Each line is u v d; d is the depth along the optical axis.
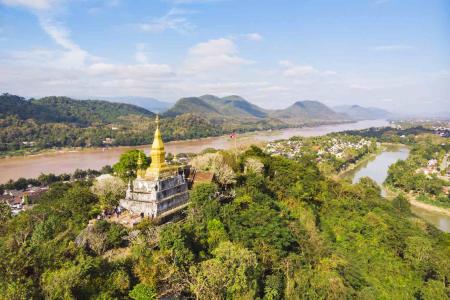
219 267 52.56
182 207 78.38
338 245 93.06
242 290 53.31
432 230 112.19
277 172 117.69
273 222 73.69
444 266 84.50
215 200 77.06
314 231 87.56
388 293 75.94
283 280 66.31
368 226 98.44
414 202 184.38
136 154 114.75
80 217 73.00
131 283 49.16
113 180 87.19
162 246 56.34
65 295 40.59
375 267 84.75
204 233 65.44
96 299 42.94
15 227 74.00
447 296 76.19
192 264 55.94
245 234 69.12
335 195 120.56
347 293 69.25
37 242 58.12
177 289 52.34
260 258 66.62
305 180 115.75
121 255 56.88
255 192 90.19
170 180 80.31
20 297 38.72
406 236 95.12
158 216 72.00
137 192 77.19
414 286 79.50
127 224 67.44
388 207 120.81
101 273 47.38
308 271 70.94
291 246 76.25
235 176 98.56
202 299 50.06
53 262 46.62
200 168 101.06
